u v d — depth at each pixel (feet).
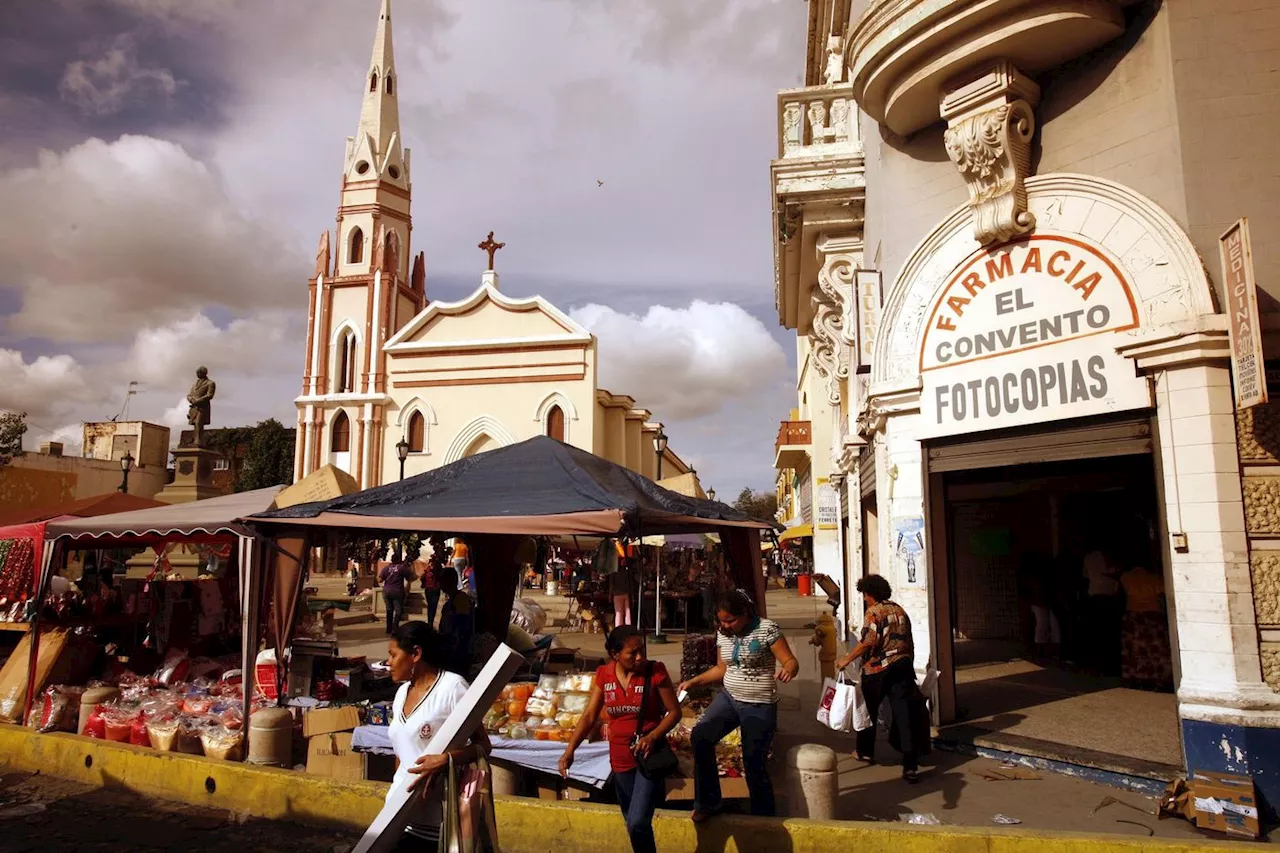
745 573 28.55
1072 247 21.24
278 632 25.68
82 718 24.75
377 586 81.87
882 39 23.56
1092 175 21.18
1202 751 17.58
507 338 121.39
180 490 72.74
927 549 24.26
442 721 12.68
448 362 123.95
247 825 18.92
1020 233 22.38
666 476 176.55
